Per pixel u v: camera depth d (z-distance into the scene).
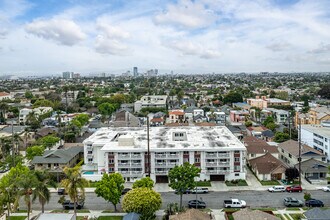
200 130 113.31
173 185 68.81
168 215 64.56
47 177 61.66
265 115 185.00
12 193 61.09
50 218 55.44
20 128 148.50
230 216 64.25
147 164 89.00
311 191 80.56
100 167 93.00
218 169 88.88
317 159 96.94
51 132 141.00
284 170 88.69
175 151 88.31
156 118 181.38
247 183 86.81
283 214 66.56
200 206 70.75
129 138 92.56
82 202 71.75
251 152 103.75
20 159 103.44
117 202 68.50
